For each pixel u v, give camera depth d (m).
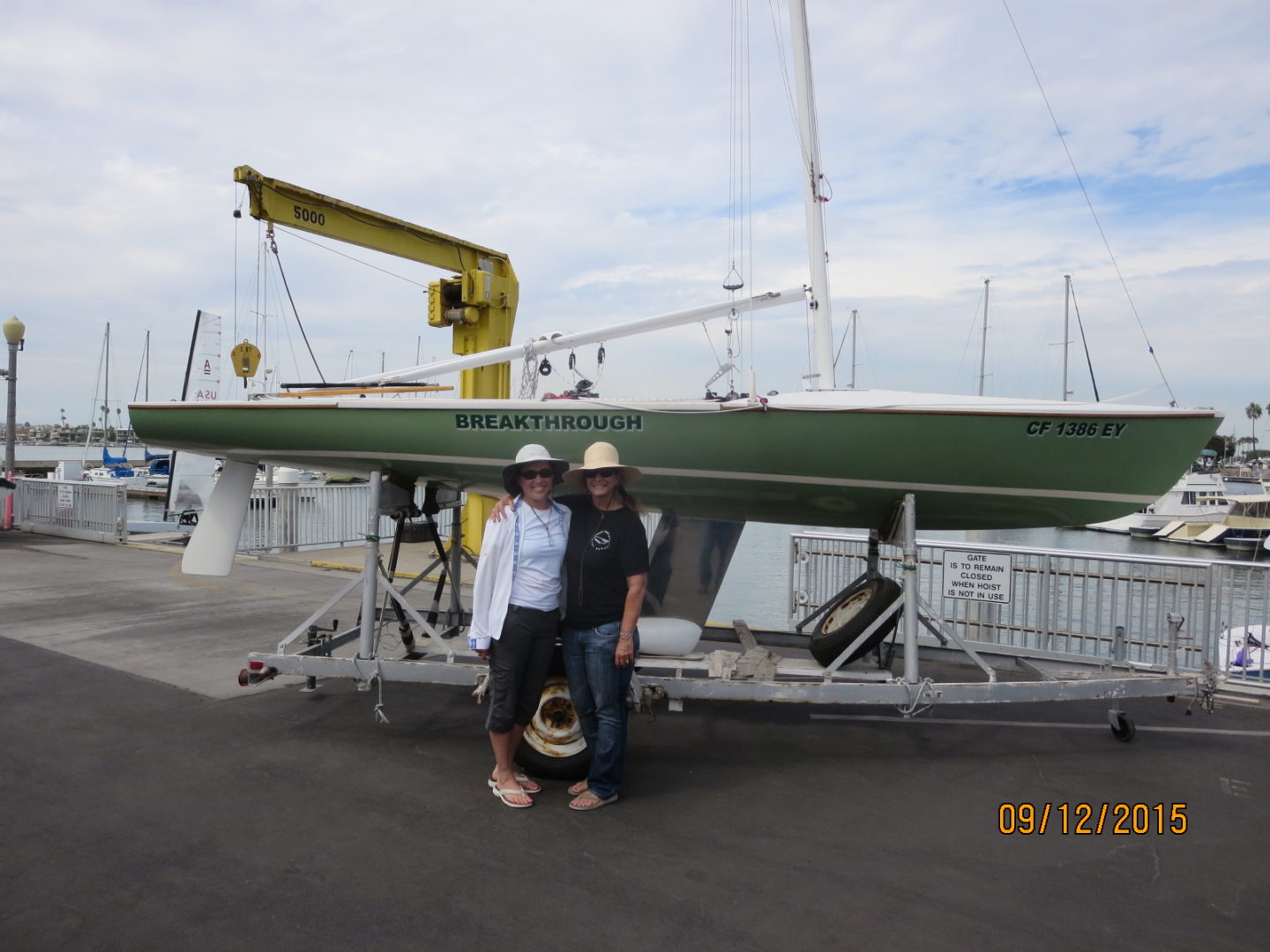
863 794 3.98
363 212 9.62
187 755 4.27
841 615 5.20
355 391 5.52
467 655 5.02
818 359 5.61
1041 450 4.60
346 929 2.74
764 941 2.72
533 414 4.85
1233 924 2.90
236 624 7.46
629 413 4.75
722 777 4.16
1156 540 27.91
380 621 5.17
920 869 3.24
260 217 8.75
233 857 3.21
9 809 3.59
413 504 5.55
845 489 4.85
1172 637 4.80
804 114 5.70
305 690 5.45
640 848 3.36
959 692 4.39
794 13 5.71
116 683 5.53
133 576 10.17
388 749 4.41
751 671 4.54
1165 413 4.53
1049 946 2.73
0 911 2.80
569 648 3.68
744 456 4.77
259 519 12.56
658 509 5.38
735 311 5.88
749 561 10.20
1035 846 3.47
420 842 3.37
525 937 2.72
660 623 4.82
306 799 3.76
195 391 17.02
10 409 16.12
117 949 2.60
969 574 6.50
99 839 3.33
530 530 3.61
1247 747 4.75
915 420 4.57
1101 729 5.04
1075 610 6.71
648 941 2.71
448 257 10.85
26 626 7.24
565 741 4.04
